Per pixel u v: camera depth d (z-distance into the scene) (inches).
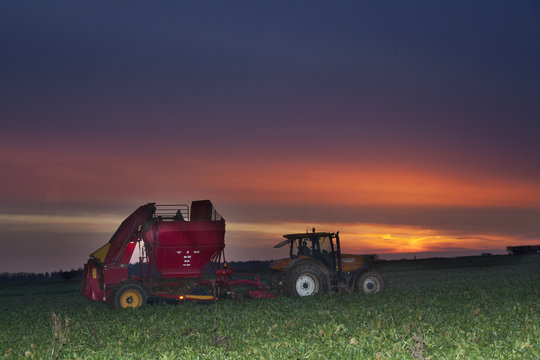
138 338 416.8
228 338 381.4
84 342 399.2
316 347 347.3
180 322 492.1
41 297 939.3
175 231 697.0
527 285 756.0
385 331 394.9
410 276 1151.0
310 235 730.2
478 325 410.0
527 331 382.0
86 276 728.3
